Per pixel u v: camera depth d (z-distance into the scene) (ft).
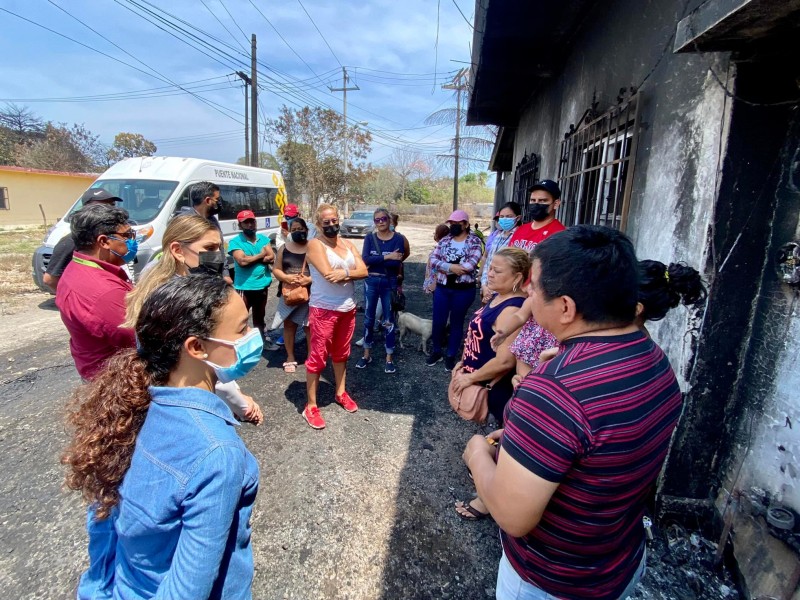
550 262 3.15
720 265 5.93
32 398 11.43
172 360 3.25
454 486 8.27
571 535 3.16
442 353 14.79
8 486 8.00
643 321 4.20
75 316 6.12
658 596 5.95
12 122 94.22
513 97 21.03
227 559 3.28
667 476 6.69
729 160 5.68
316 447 9.44
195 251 7.09
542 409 2.85
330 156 82.58
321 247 9.61
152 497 2.96
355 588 6.15
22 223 60.59
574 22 12.91
